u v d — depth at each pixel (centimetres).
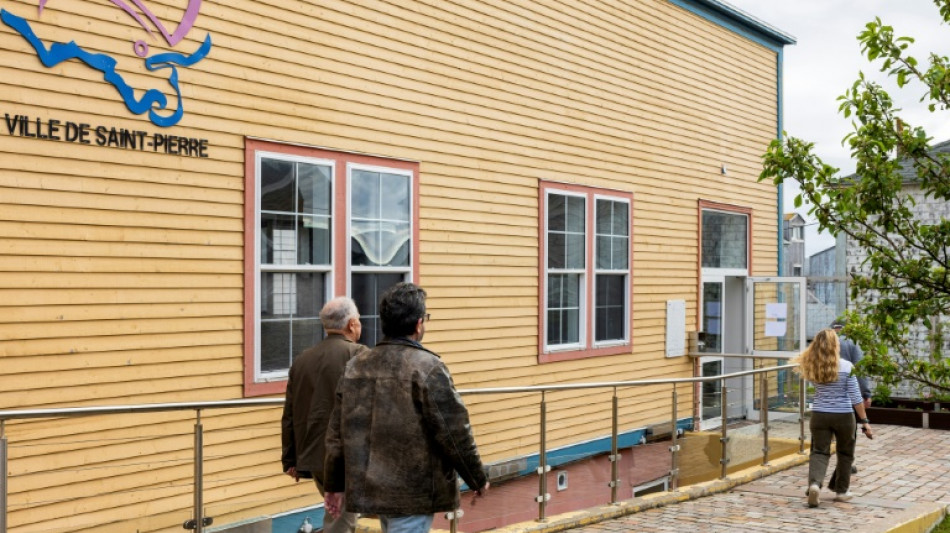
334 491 491
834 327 1323
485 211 1151
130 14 782
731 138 1694
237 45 865
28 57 715
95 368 752
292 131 912
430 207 1070
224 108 852
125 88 777
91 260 752
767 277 1705
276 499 702
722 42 1666
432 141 1073
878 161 750
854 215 767
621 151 1403
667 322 1505
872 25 745
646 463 980
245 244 866
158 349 795
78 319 742
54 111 730
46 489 634
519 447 827
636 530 838
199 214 830
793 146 768
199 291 827
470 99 1130
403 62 1036
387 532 477
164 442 792
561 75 1281
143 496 644
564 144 1287
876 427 1558
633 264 1429
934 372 754
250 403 656
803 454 1261
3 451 579
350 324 610
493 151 1164
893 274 766
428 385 463
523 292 1211
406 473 463
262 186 883
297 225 915
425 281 1062
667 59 1512
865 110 759
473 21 1134
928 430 1527
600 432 922
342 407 480
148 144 793
